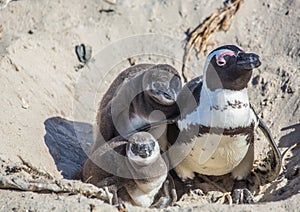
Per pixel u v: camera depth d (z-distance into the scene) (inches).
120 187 549.3
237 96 535.2
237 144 543.5
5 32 756.0
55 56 734.5
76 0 813.9
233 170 579.2
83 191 509.7
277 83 682.8
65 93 703.1
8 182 506.9
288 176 572.4
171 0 805.2
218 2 796.0
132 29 782.5
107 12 800.9
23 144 595.8
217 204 490.6
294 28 746.8
